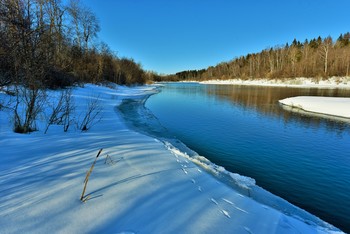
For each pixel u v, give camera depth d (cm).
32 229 187
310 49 5891
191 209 253
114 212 223
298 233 238
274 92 2750
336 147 679
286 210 329
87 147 435
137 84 4491
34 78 536
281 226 245
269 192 381
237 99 2031
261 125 955
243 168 524
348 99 1516
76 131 609
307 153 627
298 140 745
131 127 804
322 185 450
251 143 708
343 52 4681
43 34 579
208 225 225
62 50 1262
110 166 341
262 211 276
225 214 253
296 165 545
